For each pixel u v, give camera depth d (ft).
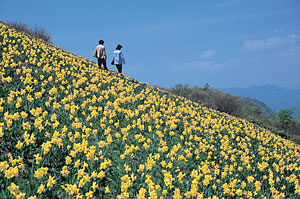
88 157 19.03
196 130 36.04
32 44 52.85
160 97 48.60
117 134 24.44
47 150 17.76
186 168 25.55
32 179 15.93
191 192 19.65
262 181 27.84
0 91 26.50
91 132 25.76
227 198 22.40
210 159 29.12
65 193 16.57
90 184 17.44
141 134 28.63
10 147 18.35
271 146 44.78
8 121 19.15
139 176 20.47
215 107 107.34
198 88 128.47
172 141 30.07
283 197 24.98
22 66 34.68
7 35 50.57
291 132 102.68
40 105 26.55
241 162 30.94
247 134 46.26
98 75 45.50
